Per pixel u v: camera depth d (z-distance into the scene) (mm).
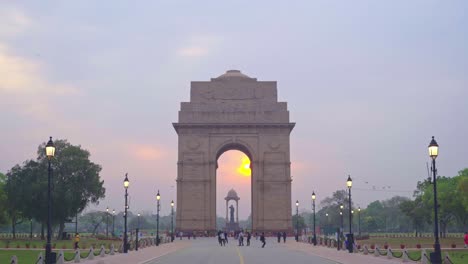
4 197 149250
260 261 63656
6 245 99812
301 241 136125
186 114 165250
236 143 165250
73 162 147875
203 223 161625
